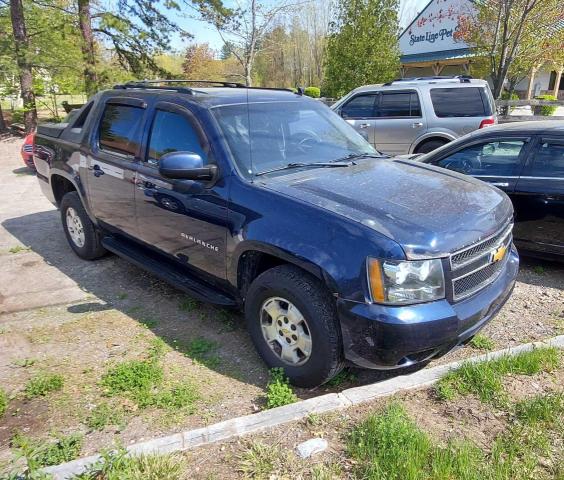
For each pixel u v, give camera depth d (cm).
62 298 471
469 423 279
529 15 1462
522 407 286
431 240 283
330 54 1938
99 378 340
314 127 430
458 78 1055
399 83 1055
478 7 1603
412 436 257
